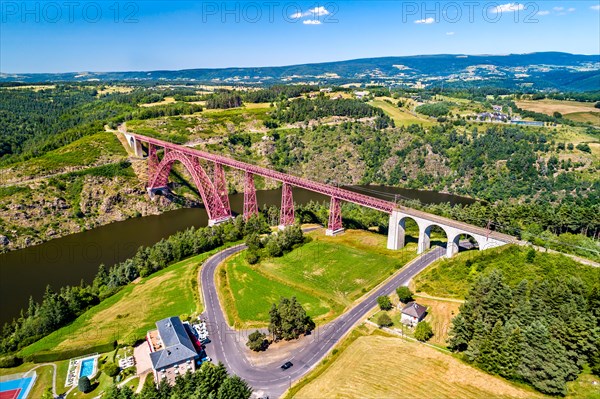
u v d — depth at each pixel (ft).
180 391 220.64
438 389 220.02
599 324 226.99
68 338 308.19
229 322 314.14
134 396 220.64
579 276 275.18
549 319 232.32
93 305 363.97
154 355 251.39
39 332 320.91
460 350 254.06
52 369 276.41
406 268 375.25
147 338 294.46
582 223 415.64
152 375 260.62
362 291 341.00
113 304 358.23
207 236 474.08
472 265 333.42
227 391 218.18
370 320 299.79
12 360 282.56
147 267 416.87
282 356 271.28
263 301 339.77
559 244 345.10
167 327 280.51
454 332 252.21
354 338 279.08
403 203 535.60
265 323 310.24
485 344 232.32
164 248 440.45
